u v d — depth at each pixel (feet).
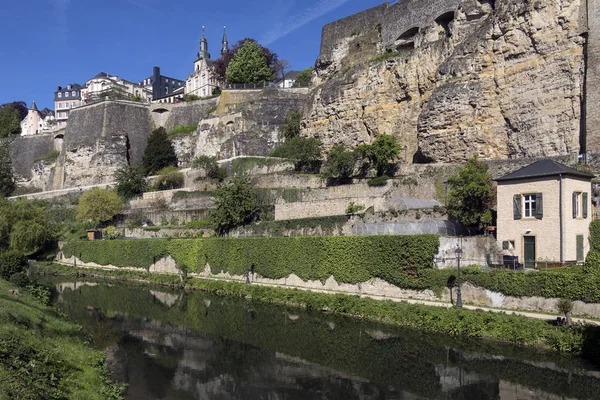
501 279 87.04
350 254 112.98
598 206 103.19
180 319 109.40
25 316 75.66
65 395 49.65
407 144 177.47
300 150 194.18
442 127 153.38
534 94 137.08
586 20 128.16
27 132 491.72
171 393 64.13
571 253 94.43
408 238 101.14
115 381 68.03
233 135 245.04
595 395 58.70
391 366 72.54
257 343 87.86
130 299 137.39
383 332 89.04
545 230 95.96
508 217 101.96
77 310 120.78
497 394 60.70
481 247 100.89
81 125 316.60
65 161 302.25
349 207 135.33
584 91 126.62
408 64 179.52
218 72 351.46
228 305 123.03
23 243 197.98
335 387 65.57
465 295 91.91
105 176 285.64
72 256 218.59
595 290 75.92
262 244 138.00
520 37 140.87
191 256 164.04
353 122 197.26
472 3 164.66
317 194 159.94
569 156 120.67
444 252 99.66
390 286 104.42
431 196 137.28
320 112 211.20
